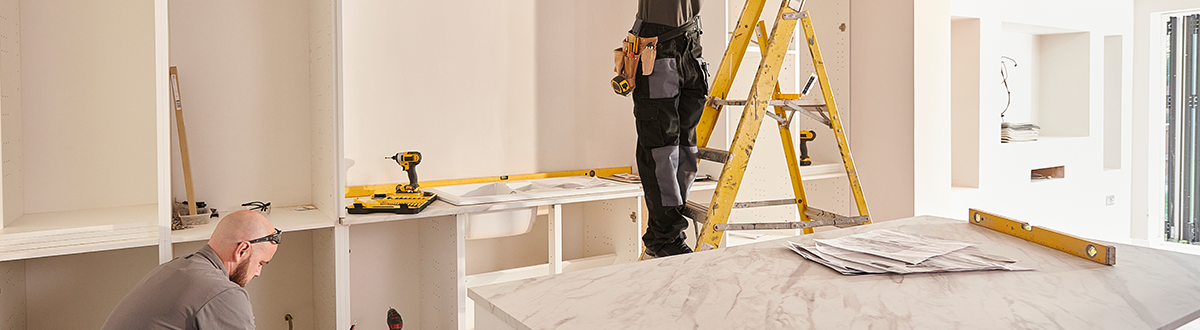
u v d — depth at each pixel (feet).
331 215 7.97
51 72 7.53
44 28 7.47
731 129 11.27
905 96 10.62
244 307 5.94
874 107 11.14
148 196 8.21
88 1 7.71
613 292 3.50
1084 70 16.53
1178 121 17.88
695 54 6.89
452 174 9.95
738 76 11.35
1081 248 4.17
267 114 8.75
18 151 7.19
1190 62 17.52
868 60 11.20
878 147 11.12
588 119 11.22
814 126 12.16
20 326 7.41
